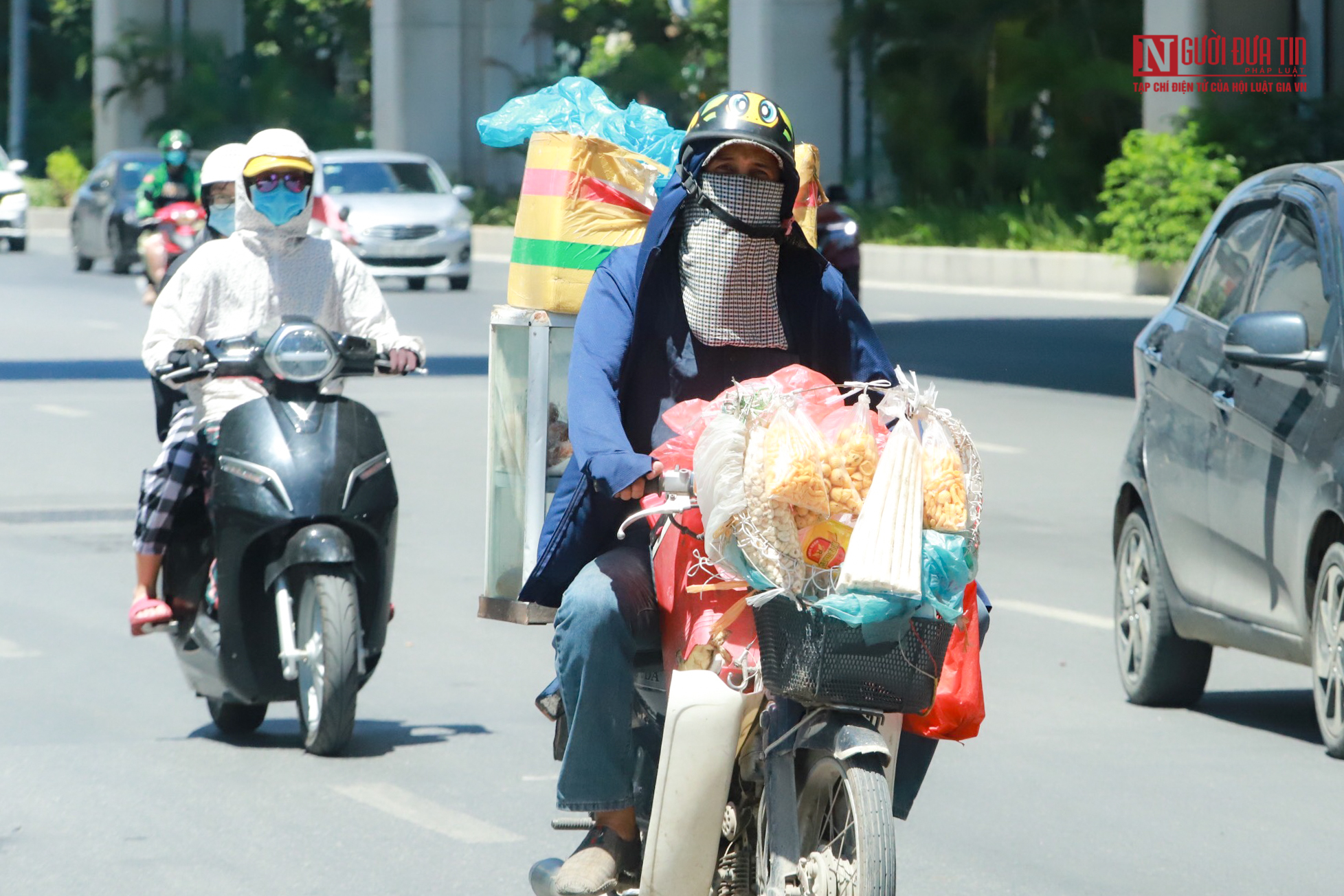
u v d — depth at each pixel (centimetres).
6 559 4022
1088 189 13638
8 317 9775
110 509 4616
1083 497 4800
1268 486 2670
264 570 2581
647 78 17625
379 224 11262
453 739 2686
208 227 2786
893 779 1544
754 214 1623
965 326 9494
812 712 1482
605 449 1552
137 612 2644
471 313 9856
